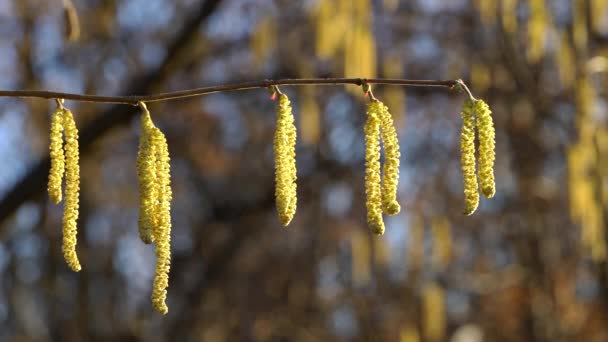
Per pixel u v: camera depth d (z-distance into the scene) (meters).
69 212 2.50
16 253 10.05
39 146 8.71
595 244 6.01
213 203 10.77
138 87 6.06
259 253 10.87
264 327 10.32
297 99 8.66
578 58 6.05
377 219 2.42
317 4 5.43
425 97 8.84
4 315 10.31
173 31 9.45
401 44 8.00
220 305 10.56
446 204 8.98
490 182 2.43
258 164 10.38
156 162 2.43
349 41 5.29
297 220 10.16
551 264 8.81
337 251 10.08
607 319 9.08
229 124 10.28
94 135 6.00
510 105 7.77
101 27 8.67
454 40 7.99
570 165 5.98
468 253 9.51
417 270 8.58
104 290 10.59
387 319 9.73
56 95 2.49
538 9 5.38
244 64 9.28
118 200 10.53
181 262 11.19
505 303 9.80
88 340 10.40
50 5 8.55
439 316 7.97
